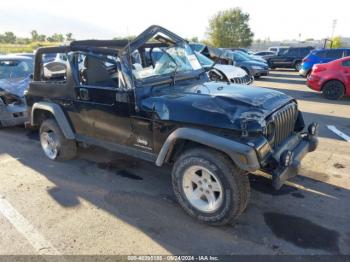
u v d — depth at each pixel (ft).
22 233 10.27
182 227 10.44
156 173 14.67
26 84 21.62
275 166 9.87
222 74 26.40
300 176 13.97
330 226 10.39
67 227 10.55
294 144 11.62
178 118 10.30
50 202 12.18
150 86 11.76
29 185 13.64
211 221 10.28
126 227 10.50
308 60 47.96
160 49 13.20
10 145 18.98
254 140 9.23
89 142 14.24
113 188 13.26
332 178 13.79
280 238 9.83
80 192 12.95
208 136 9.48
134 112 11.56
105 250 9.41
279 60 72.74
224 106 9.92
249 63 49.96
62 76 15.30
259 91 11.77
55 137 15.76
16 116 20.54
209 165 9.70
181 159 10.44
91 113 13.42
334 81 32.30
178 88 12.26
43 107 15.35
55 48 14.42
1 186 13.57
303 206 11.59
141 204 11.93
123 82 11.62
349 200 11.99
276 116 10.35
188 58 14.42
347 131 20.90
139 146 12.03
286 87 43.04
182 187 10.66
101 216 11.16
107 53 12.12
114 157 16.65
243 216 11.00
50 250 9.45
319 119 24.35
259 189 12.80
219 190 9.87
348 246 9.43
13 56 26.30
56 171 15.06
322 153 16.72
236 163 9.05
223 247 9.47
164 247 9.50
